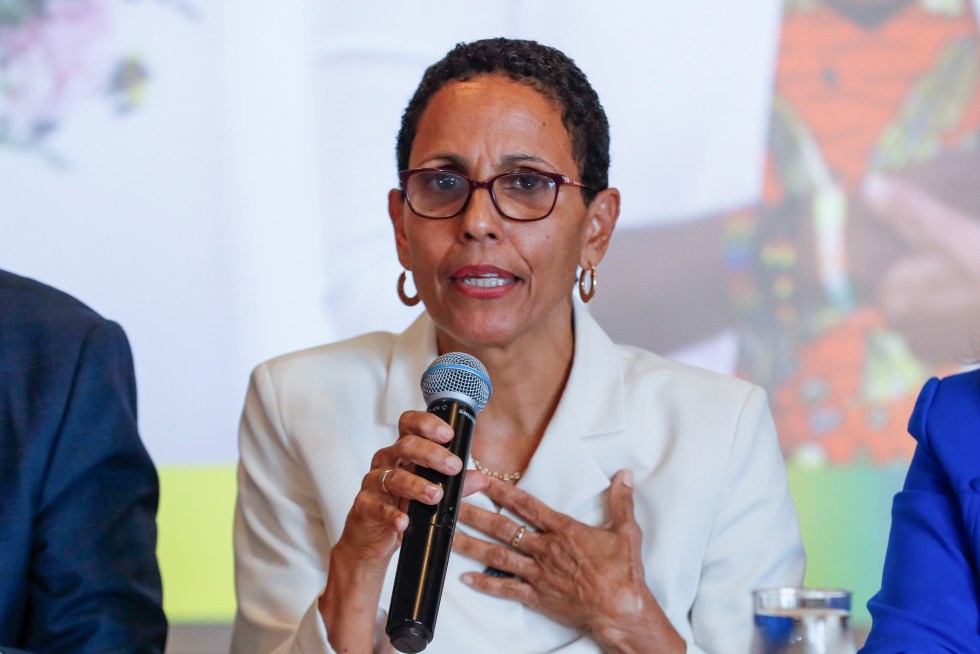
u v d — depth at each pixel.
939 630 5.94
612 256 14.69
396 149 6.93
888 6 14.84
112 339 6.75
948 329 14.61
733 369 14.62
